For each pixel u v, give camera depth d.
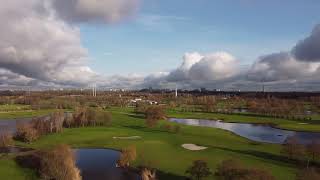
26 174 94.06
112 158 116.25
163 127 184.62
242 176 68.44
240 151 122.38
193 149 125.44
